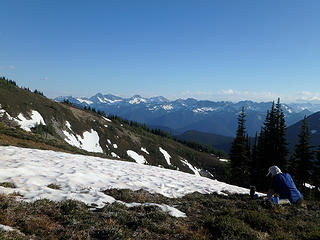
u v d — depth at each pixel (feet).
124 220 21.03
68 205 22.71
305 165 121.08
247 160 136.98
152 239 18.47
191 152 629.51
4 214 18.85
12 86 431.84
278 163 117.08
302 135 124.06
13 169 35.19
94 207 24.48
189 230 21.02
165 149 568.82
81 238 17.02
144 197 31.14
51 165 44.11
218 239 18.72
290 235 21.09
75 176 36.81
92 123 506.07
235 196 39.65
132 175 48.42
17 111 340.59
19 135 93.35
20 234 16.38
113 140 488.02
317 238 20.84
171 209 26.32
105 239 17.20
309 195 110.93
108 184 36.09
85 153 99.91
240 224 21.67
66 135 389.60
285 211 28.35
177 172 70.18
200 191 42.83
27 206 21.36
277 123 121.29
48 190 27.78
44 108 418.51
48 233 17.51
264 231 22.33
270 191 31.01
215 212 27.04
